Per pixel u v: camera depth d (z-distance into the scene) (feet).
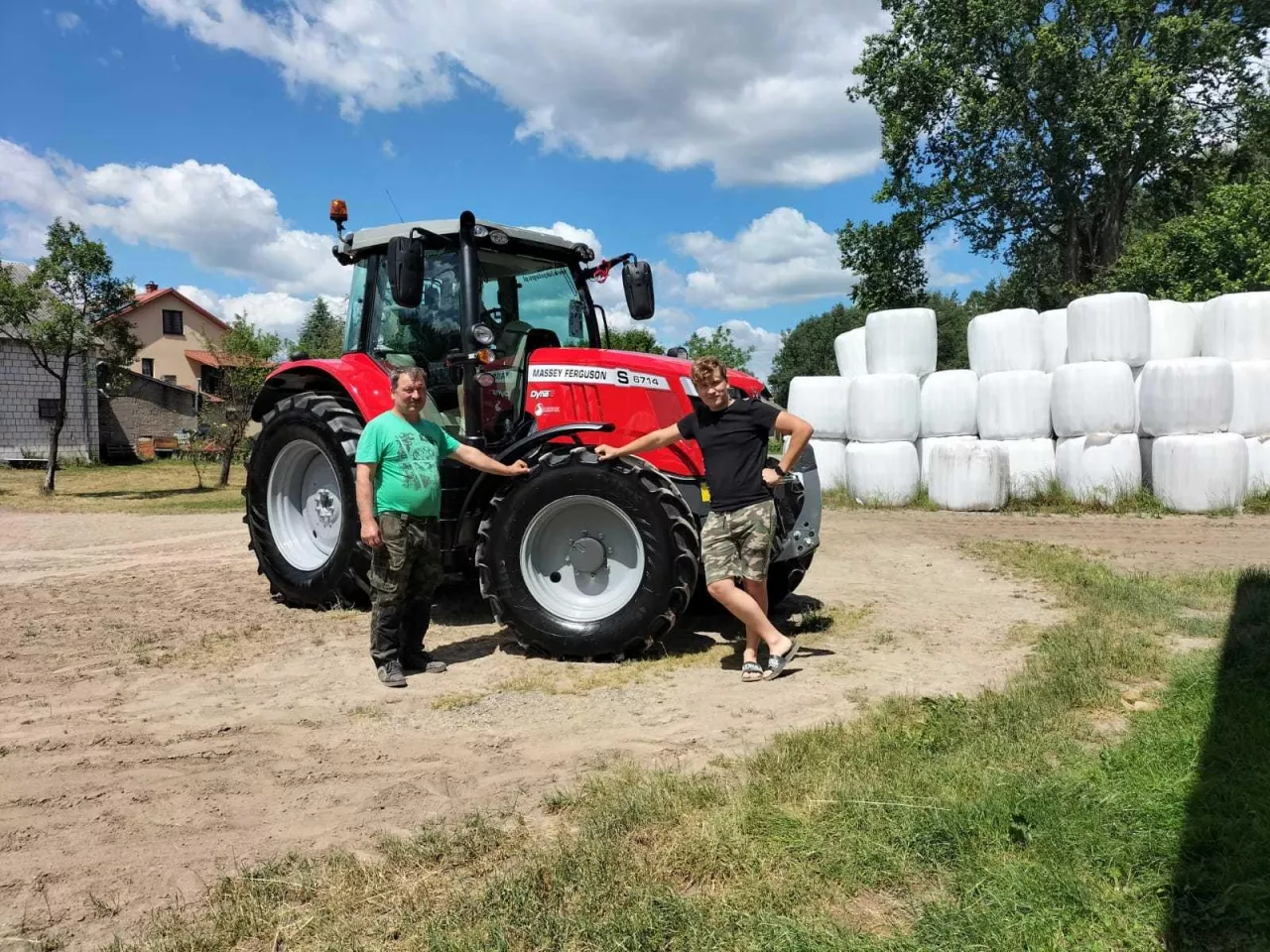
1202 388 32.71
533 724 12.51
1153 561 23.73
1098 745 10.84
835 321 182.09
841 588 21.40
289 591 20.17
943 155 80.28
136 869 8.66
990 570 23.17
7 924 7.73
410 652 15.31
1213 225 53.42
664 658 15.53
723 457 14.17
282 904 7.86
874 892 7.76
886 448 37.50
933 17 75.46
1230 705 11.53
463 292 17.60
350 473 18.80
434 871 8.34
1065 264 81.71
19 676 15.08
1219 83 74.33
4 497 60.34
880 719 11.74
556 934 7.09
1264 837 8.10
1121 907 7.31
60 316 60.08
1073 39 69.82
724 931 7.07
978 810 8.82
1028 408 36.27
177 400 113.70
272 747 11.86
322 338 95.30
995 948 6.81
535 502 15.56
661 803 9.27
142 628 18.49
